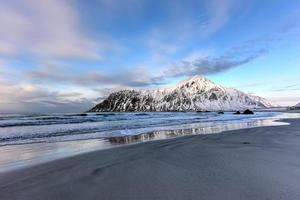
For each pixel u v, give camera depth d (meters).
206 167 6.62
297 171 6.00
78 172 6.40
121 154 8.99
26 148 10.95
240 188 4.81
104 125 26.56
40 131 19.25
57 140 13.89
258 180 5.29
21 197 4.61
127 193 4.69
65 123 30.25
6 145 11.91
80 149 10.52
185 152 9.08
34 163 7.61
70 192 4.83
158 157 8.23
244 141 11.72
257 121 32.25
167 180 5.48
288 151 8.77
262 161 7.18
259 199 4.24
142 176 5.87
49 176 6.04
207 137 13.74
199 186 5.00
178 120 38.62
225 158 7.73
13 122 30.11
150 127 23.69
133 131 19.45
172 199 4.34
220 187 4.90
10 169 6.83
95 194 4.68
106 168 6.79
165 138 14.27
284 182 5.13
